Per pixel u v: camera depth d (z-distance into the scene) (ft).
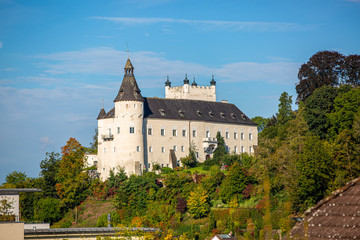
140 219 337.31
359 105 375.45
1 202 175.32
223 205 377.91
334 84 479.00
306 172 281.33
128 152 452.76
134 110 457.27
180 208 389.39
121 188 418.31
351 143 296.71
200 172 447.83
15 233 149.48
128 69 470.39
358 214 58.39
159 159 470.80
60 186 435.53
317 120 397.19
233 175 381.60
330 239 57.82
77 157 456.86
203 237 317.63
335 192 61.93
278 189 322.96
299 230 61.36
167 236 215.51
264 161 353.31
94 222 400.88
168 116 481.87
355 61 478.18
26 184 465.47
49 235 169.27
